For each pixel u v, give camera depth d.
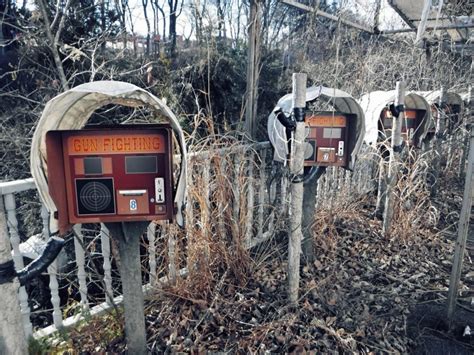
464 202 2.26
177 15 5.95
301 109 2.23
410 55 5.92
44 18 3.14
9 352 1.30
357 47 5.21
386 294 2.76
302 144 2.29
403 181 4.11
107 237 2.33
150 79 4.74
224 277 2.68
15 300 1.31
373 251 3.45
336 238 3.57
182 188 1.67
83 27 4.52
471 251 3.56
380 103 4.06
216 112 5.04
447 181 5.53
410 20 5.99
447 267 3.25
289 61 5.68
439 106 4.82
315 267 3.09
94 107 1.88
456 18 5.45
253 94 3.55
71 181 1.66
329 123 2.67
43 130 1.64
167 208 1.71
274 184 3.64
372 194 5.01
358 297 2.70
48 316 3.59
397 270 3.15
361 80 4.47
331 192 4.01
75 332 2.23
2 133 3.99
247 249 3.09
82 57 4.11
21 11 4.32
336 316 2.45
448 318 2.40
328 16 4.45
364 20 5.50
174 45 6.46
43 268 1.39
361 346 2.21
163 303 2.49
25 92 4.23
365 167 4.80
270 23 5.81
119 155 1.65
